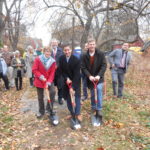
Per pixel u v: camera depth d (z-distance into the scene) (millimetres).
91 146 2742
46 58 3299
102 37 9594
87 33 8172
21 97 5039
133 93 5684
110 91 5371
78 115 3250
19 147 2766
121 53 4609
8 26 11750
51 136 3004
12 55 6586
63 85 3256
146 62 10492
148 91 6102
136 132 3115
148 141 2869
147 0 7273
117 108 4098
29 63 6016
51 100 3396
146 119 3672
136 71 9773
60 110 3848
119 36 9109
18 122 3502
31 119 3576
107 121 3432
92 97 3357
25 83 7043
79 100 3242
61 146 2756
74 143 2814
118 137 2971
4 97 5223
